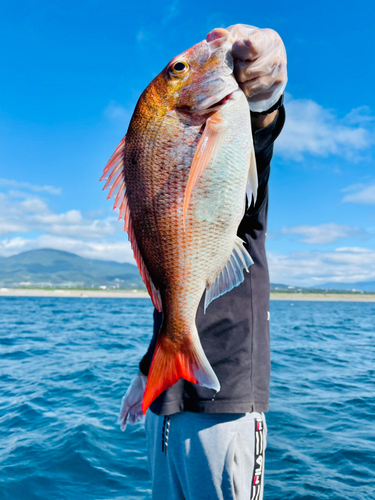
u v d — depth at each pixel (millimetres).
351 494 1425
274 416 2252
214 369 695
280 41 562
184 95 571
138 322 9828
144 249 613
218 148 542
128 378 3207
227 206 582
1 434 1997
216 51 565
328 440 1913
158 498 743
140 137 596
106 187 628
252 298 736
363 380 3258
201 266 596
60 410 2375
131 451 1826
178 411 701
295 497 1406
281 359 4297
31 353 4570
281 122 637
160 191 590
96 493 1479
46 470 1626
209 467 676
